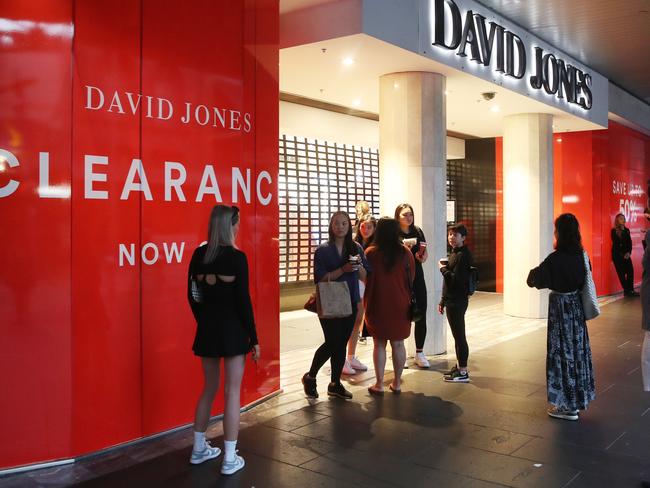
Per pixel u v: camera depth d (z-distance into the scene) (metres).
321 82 7.53
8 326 3.59
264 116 5.18
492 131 12.19
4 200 3.55
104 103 3.94
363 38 5.79
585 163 12.28
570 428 4.51
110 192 3.98
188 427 4.47
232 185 4.82
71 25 3.77
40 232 3.67
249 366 5.03
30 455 3.69
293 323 9.35
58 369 3.76
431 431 4.43
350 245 5.20
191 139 4.48
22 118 3.60
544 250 10.21
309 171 10.62
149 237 4.20
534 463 3.83
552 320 4.70
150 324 4.22
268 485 3.51
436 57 6.60
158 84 4.25
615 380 5.97
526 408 5.01
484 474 3.65
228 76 4.78
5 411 3.60
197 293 3.72
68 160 3.77
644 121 14.30
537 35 8.79
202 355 3.65
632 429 4.48
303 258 10.61
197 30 4.53
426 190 7.12
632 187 14.45
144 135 4.17
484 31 7.39
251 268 5.05
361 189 11.70
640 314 10.48
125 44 4.05
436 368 6.50
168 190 4.32
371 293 5.38
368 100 8.61
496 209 13.32
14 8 3.56
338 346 5.22
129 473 3.68
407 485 3.50
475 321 9.87
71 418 3.82
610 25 8.31
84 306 3.87
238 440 4.25
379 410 4.94
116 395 4.04
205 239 4.57
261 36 5.13
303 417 4.76
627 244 13.16
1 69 3.52
